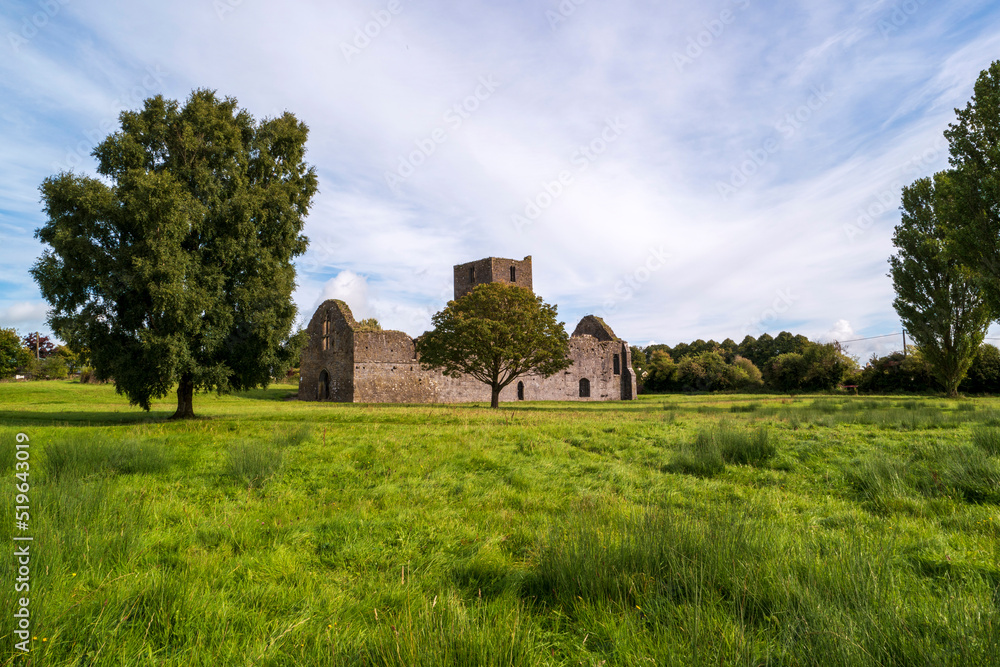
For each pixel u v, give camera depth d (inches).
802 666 111.9
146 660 122.5
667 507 248.1
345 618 146.4
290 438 494.9
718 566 158.2
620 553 170.9
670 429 591.2
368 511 269.4
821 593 140.2
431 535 227.0
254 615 146.6
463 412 948.0
